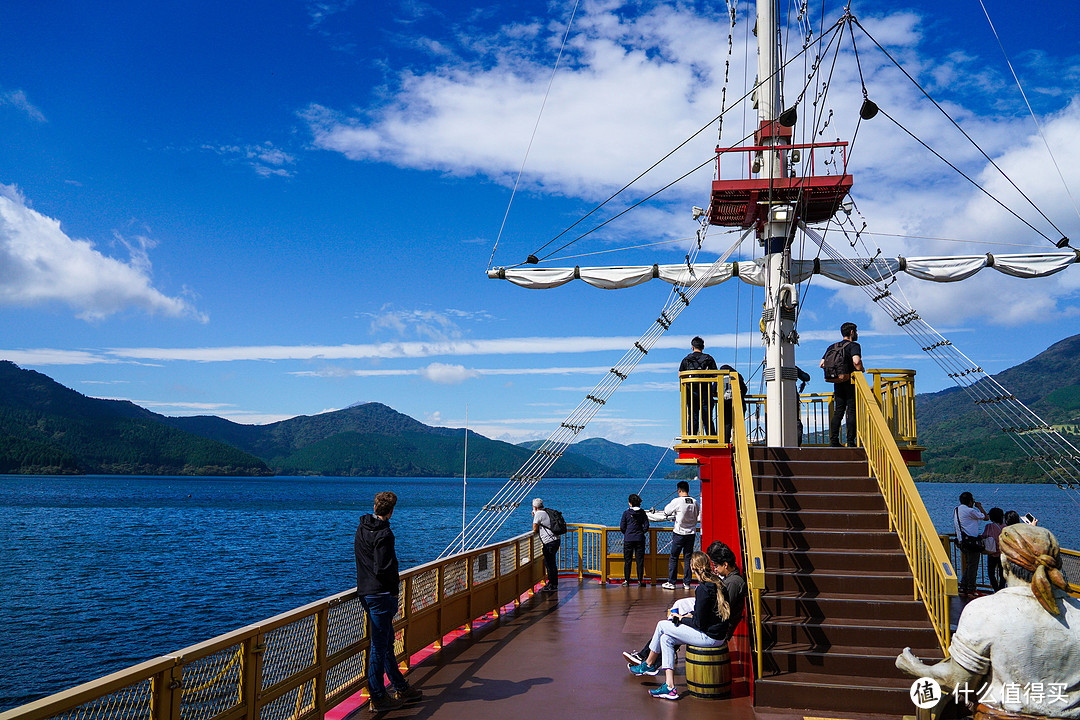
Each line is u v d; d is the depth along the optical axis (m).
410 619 8.07
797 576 8.13
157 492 162.00
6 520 77.81
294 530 69.88
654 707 6.79
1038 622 2.77
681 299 15.94
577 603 12.23
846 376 11.08
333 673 6.52
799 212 13.70
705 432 11.50
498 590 11.21
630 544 13.95
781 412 12.73
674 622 7.25
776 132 13.52
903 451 11.19
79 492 151.75
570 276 16.53
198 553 50.00
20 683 19.52
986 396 14.56
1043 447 13.85
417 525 75.50
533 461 14.01
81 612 29.28
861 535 8.65
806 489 9.72
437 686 7.41
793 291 12.95
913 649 7.25
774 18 14.10
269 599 32.16
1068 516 76.00
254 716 5.21
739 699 7.05
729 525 11.04
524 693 7.18
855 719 6.50
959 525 13.16
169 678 4.36
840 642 7.38
